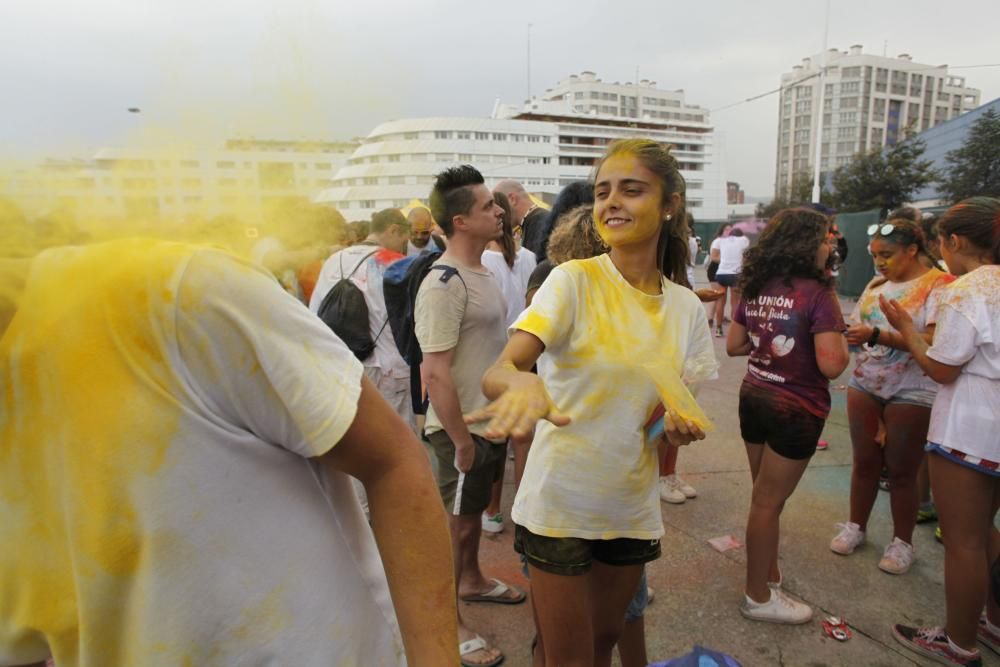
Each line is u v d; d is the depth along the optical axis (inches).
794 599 110.0
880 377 115.3
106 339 26.8
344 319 123.0
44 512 29.4
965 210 90.7
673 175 63.6
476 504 101.0
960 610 91.4
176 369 27.4
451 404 90.7
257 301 28.2
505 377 45.6
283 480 31.6
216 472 28.8
